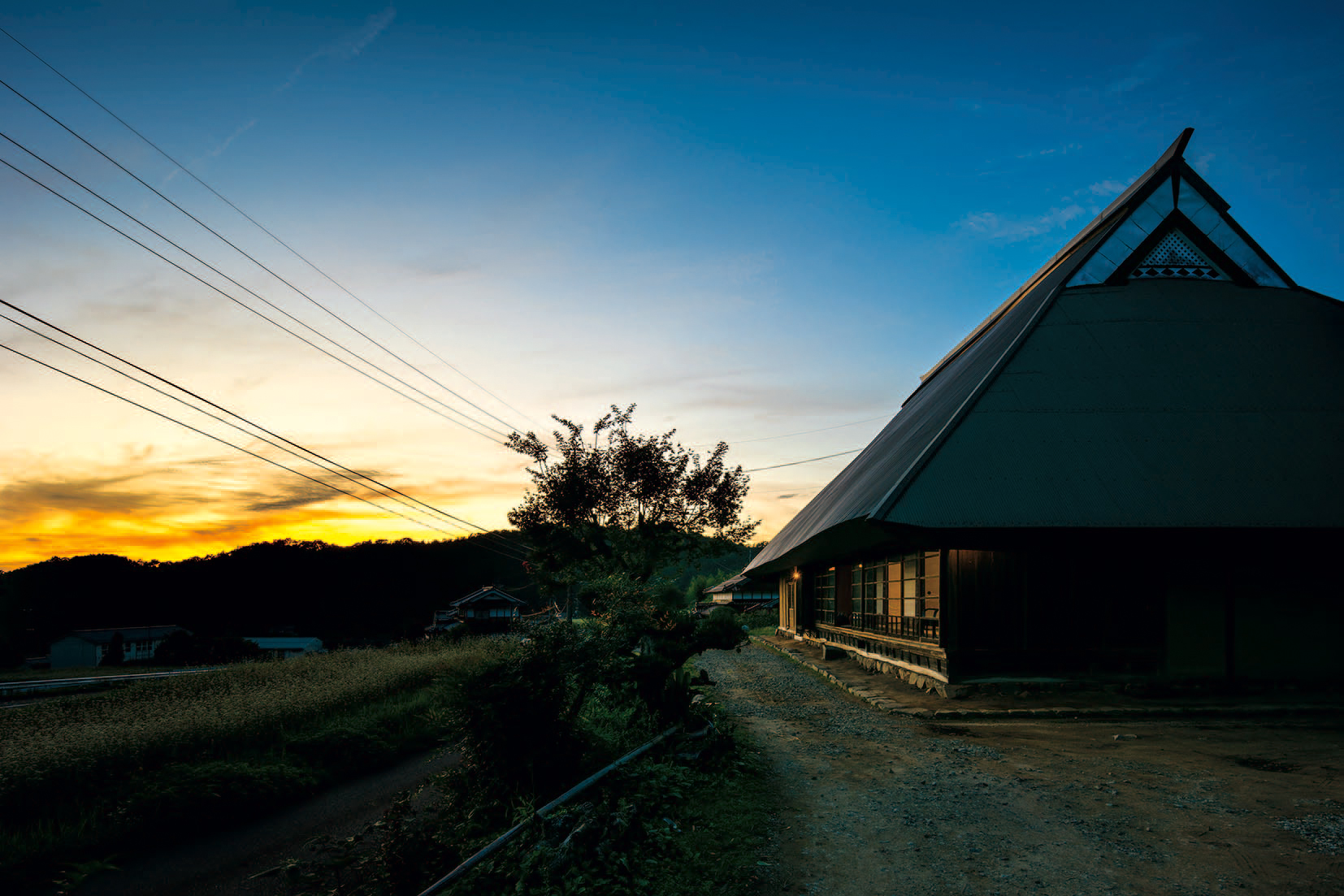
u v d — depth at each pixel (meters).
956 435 15.32
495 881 5.71
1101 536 13.73
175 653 44.50
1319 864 5.86
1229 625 13.99
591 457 19.86
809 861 6.18
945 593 14.50
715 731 9.90
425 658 18.61
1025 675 14.18
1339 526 13.15
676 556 20.83
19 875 6.63
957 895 5.46
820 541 18.53
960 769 9.04
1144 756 9.59
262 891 6.32
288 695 12.40
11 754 8.40
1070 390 16.39
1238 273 20.42
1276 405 15.83
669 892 5.51
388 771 10.57
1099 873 5.78
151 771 8.98
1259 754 9.70
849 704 14.64
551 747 7.58
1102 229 22.62
